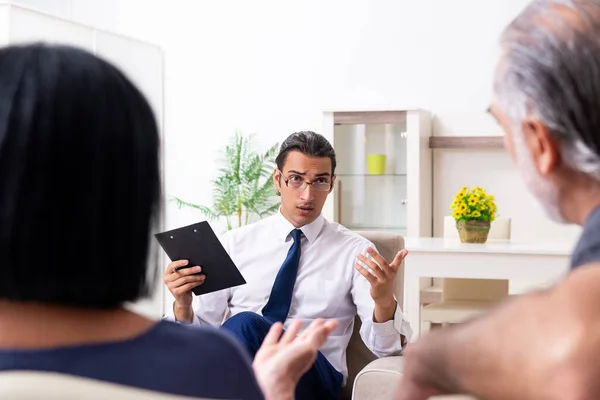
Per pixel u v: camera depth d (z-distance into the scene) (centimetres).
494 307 73
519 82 81
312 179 267
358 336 277
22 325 69
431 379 74
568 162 79
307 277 269
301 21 627
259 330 240
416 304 390
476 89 593
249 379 79
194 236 230
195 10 648
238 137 632
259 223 281
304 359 101
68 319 70
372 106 613
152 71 564
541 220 571
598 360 62
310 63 626
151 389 70
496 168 579
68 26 482
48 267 68
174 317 246
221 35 643
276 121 634
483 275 361
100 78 72
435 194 593
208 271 237
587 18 79
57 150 68
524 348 66
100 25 668
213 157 646
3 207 67
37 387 63
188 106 651
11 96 69
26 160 67
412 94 604
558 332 64
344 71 619
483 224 398
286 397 98
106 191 70
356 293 265
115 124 71
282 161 273
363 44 614
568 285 68
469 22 593
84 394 64
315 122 627
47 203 67
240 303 274
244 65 639
